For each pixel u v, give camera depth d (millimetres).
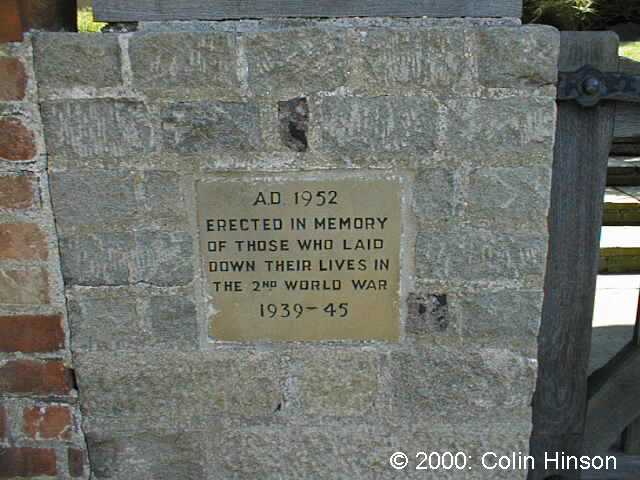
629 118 2094
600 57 2029
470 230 1924
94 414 2070
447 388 2057
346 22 1820
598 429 2430
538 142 1850
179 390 2062
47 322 1987
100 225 1918
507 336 2012
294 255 1960
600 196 2146
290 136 1855
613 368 2424
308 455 2121
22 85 1807
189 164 1878
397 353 2037
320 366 2049
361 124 1842
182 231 1934
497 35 1769
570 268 2209
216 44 1784
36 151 1854
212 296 1993
